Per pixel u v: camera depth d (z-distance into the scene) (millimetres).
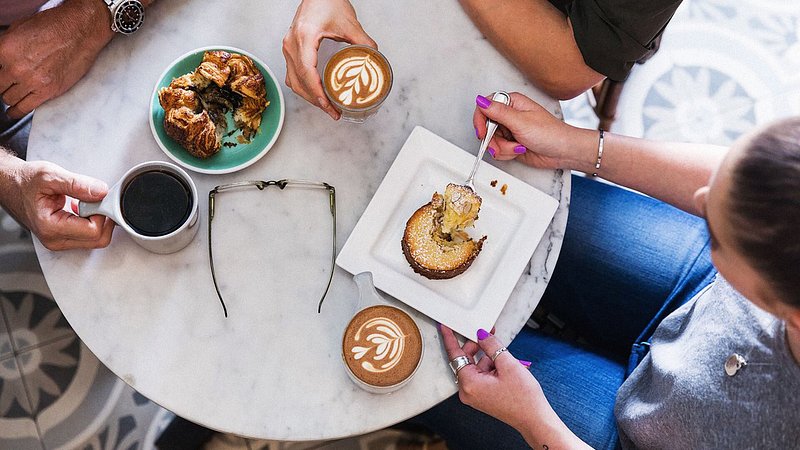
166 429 1763
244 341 1131
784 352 928
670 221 1466
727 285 1076
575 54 1238
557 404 1375
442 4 1283
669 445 1147
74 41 1169
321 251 1181
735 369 1011
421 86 1259
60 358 1812
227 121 1216
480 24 1265
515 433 1377
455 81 1266
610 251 1458
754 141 750
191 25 1239
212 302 1143
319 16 1199
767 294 793
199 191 1183
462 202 1134
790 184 715
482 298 1166
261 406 1109
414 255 1149
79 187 1096
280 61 1251
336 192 1209
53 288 1129
